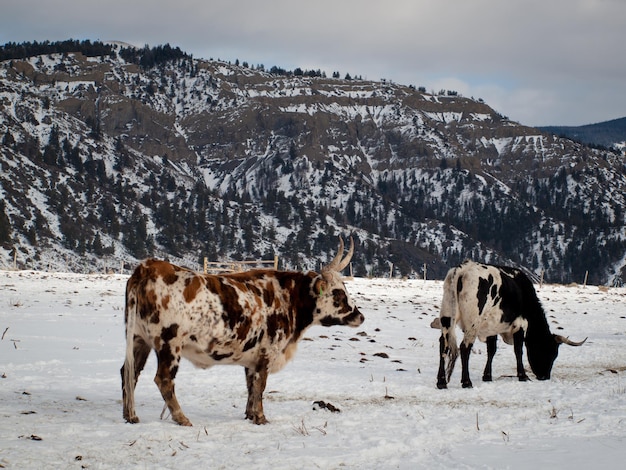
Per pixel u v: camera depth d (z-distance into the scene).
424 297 38.22
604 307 36.56
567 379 14.99
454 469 7.59
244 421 10.08
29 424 9.05
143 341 9.85
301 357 16.69
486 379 14.59
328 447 8.59
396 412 10.85
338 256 11.15
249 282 10.28
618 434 9.19
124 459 7.82
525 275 14.91
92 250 170.88
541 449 8.45
